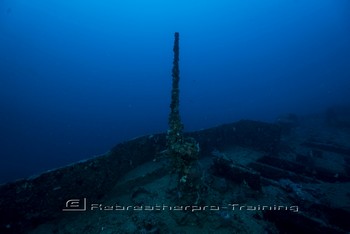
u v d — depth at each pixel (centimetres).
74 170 629
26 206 550
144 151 859
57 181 598
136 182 752
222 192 726
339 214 653
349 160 1187
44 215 578
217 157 846
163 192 716
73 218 612
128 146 804
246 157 1034
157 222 586
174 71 620
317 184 854
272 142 1177
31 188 555
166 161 863
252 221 611
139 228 570
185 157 582
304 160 1132
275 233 577
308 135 1683
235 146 1152
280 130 1195
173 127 610
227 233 560
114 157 744
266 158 1023
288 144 1427
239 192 732
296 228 585
